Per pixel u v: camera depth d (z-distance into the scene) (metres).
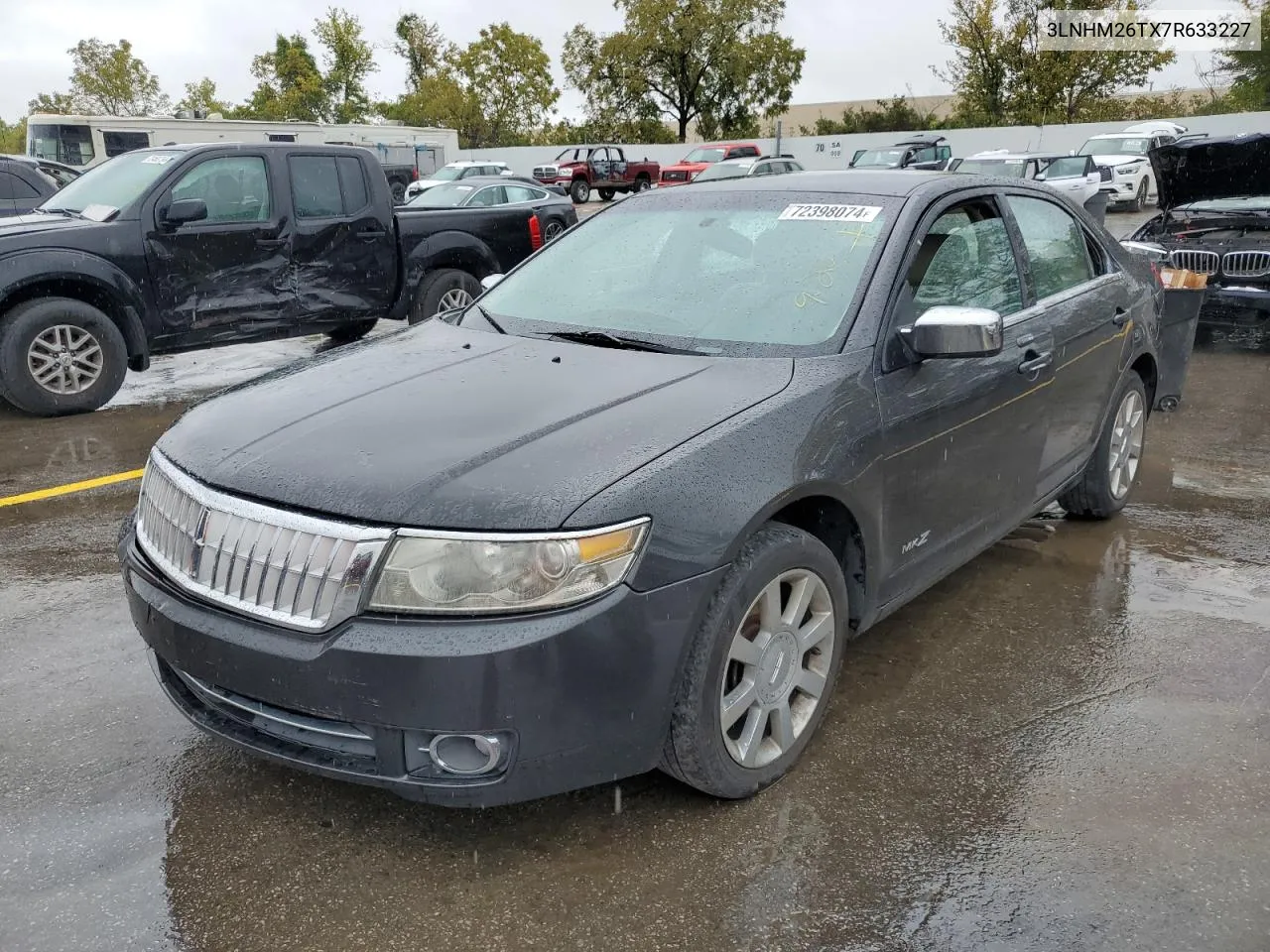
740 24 50.31
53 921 2.32
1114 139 26.62
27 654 3.60
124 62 58.69
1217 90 44.41
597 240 3.93
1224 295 8.69
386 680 2.21
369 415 2.71
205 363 9.18
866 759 2.97
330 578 2.27
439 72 57.03
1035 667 3.52
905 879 2.47
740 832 2.63
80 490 5.52
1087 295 4.30
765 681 2.72
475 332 3.50
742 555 2.56
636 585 2.33
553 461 2.43
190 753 2.99
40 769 2.90
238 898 2.40
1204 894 2.41
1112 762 2.96
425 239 8.87
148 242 7.23
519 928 2.31
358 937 2.29
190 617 2.46
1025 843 2.60
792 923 2.33
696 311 3.34
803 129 55.69
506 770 2.29
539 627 2.23
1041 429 3.93
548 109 58.12
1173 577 4.29
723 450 2.56
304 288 8.12
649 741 2.44
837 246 3.36
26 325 6.84
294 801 2.77
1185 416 6.98
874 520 3.00
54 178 16.95
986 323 2.90
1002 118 45.59
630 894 2.41
